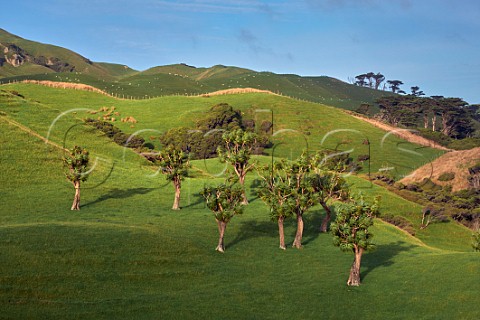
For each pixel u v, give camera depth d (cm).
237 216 7762
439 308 4619
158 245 5625
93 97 19750
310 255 6347
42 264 4650
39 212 6962
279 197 6519
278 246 6575
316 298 4838
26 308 3894
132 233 5784
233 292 4784
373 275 5662
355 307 4675
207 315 4200
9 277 4284
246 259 5888
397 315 4503
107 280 4650
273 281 5238
